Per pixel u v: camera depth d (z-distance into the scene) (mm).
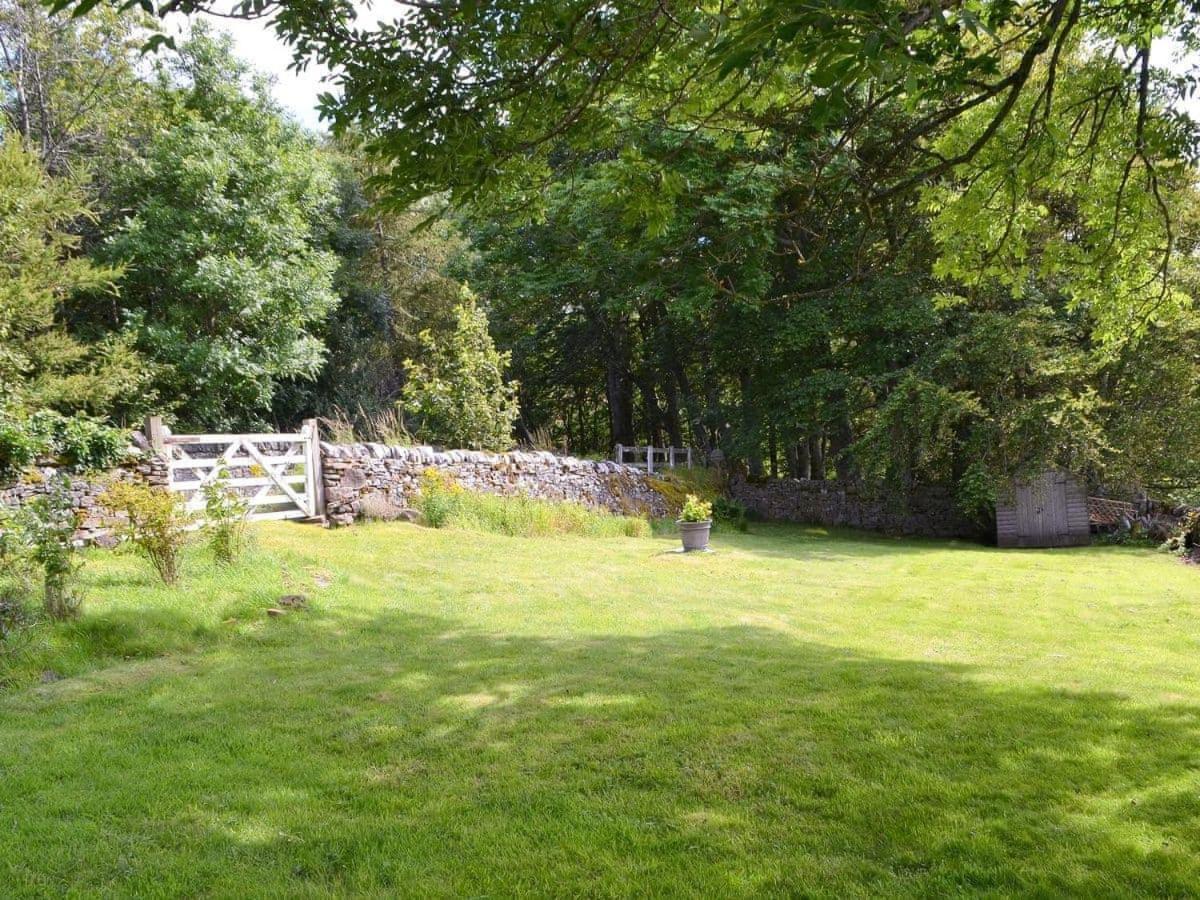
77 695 4641
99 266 13531
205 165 14305
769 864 2713
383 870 2697
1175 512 13703
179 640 5734
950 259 5234
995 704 4434
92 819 3078
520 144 2938
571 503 13883
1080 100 4375
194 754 3762
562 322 23938
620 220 4293
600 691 4758
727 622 7180
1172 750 3682
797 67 2459
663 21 2832
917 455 15453
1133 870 2629
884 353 16625
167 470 8930
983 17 2859
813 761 3621
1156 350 13320
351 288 21344
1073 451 14164
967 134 4543
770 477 20578
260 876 2654
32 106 14992
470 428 14617
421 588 8000
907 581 9883
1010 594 8867
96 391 12055
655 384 26547
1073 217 6617
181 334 14016
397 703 4535
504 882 2617
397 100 2568
